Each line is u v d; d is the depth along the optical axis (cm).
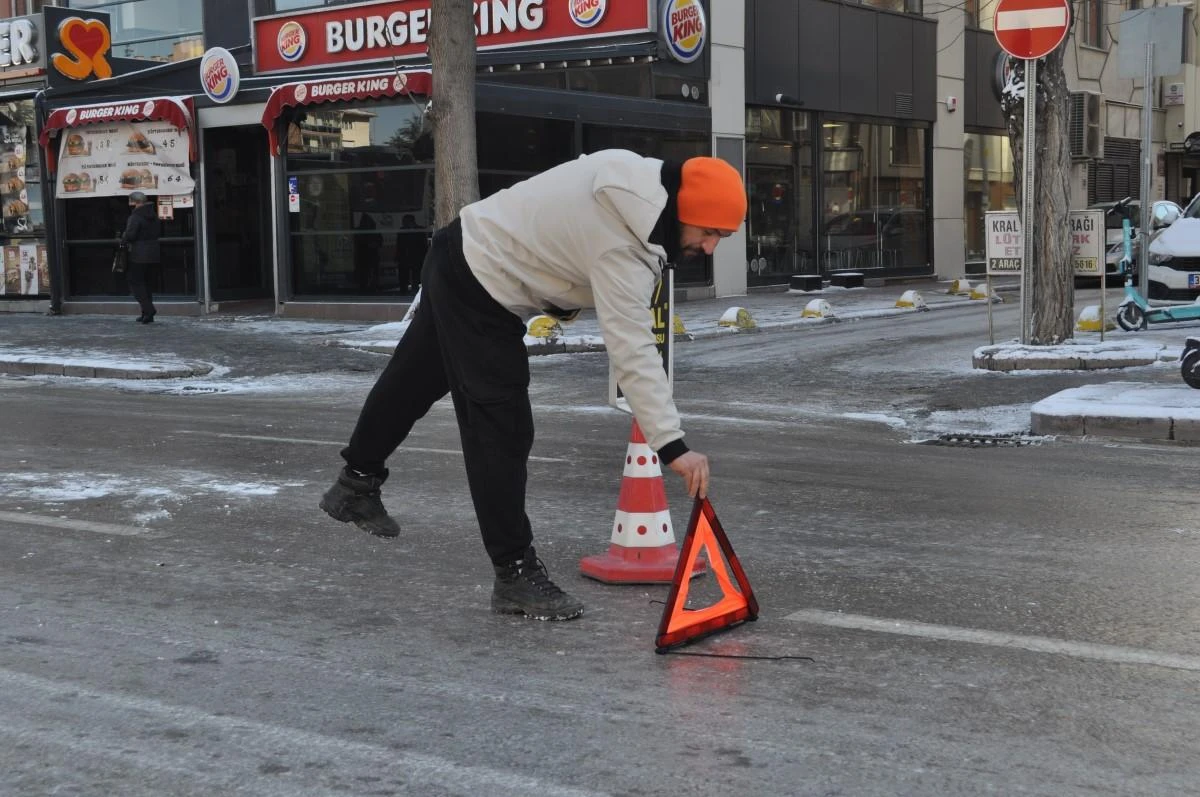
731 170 432
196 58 2364
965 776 352
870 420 1088
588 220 432
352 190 2052
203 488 779
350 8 2291
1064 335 1388
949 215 3097
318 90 2000
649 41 2195
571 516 694
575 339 1678
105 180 2281
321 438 994
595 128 2172
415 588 550
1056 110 1353
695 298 2414
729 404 1195
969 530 660
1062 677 433
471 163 1695
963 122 3136
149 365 1488
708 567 570
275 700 415
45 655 462
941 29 3023
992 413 1085
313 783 351
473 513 705
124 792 347
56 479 810
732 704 409
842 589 545
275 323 2042
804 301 2358
